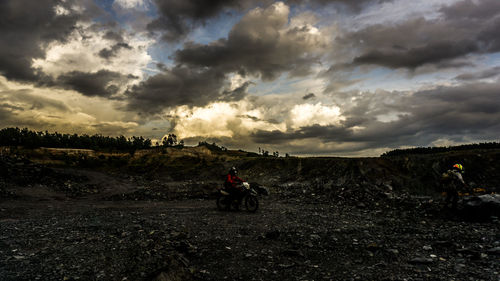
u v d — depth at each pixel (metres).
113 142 82.06
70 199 18.81
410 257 5.52
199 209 13.14
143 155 64.38
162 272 4.45
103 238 7.00
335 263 5.32
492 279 4.27
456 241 6.54
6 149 59.16
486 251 5.59
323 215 10.59
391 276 4.57
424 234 7.33
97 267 4.93
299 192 18.59
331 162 27.94
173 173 45.44
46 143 72.44
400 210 11.09
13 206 13.95
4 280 4.30
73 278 4.43
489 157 18.97
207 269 5.07
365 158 25.53
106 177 39.09
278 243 6.75
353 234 7.51
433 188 17.16
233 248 6.36
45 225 8.80
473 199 9.13
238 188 12.21
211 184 21.41
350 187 17.20
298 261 5.47
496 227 7.56
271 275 4.79
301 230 8.04
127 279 4.41
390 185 18.56
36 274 4.57
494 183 16.08
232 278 4.66
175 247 6.14
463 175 17.72
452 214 9.50
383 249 6.04
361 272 4.81
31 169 26.62
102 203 16.50
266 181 29.47
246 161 41.25
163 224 8.97
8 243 6.45
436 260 5.26
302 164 31.39
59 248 6.07
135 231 7.85
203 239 7.12
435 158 20.77
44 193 20.28
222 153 73.88
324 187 18.78
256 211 12.03
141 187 27.55
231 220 9.83
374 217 10.04
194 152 64.12
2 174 23.22
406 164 21.42
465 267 4.83
